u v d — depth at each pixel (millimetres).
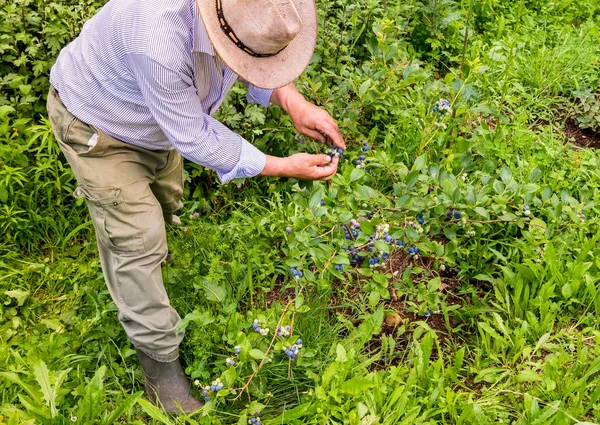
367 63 3994
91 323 3121
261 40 2137
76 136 2562
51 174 3793
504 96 4445
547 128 4555
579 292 3295
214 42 2131
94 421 2662
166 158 2818
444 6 5082
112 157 2600
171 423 2639
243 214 3771
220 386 2619
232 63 2176
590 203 3436
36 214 3643
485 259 3498
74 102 2523
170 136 2400
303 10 2318
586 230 3541
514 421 2828
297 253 2926
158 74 2219
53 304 3404
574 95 4859
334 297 3408
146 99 2336
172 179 3039
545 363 2953
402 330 3162
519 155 4258
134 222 2609
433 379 2852
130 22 2238
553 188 3902
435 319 3352
